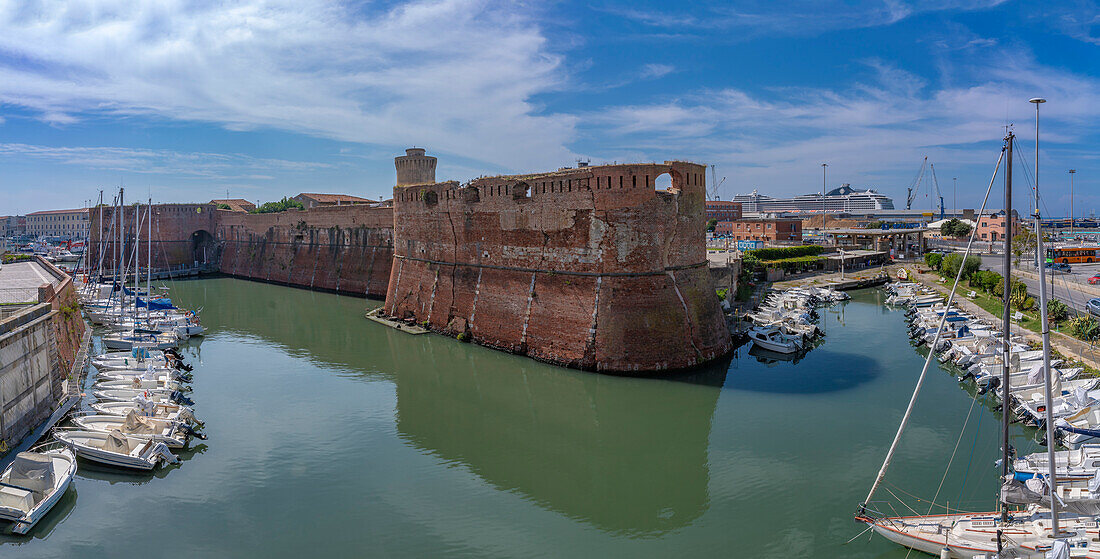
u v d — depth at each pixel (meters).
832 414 43.44
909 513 30.12
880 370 53.88
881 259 131.75
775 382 50.59
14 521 29.27
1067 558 22.11
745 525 30.08
